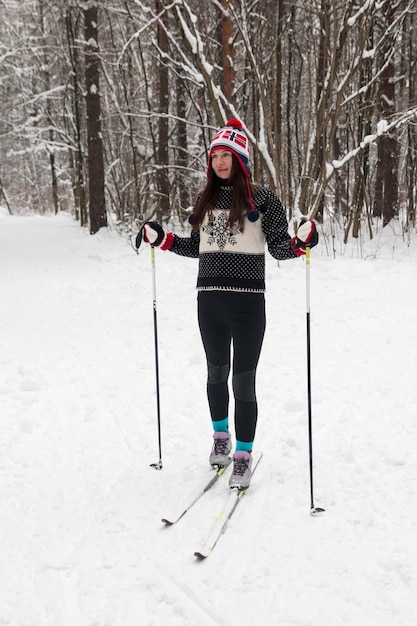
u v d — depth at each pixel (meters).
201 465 2.98
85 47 13.32
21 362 4.81
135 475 2.88
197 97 14.27
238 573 2.07
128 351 5.14
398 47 10.53
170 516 2.43
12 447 3.23
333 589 1.96
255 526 2.38
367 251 9.31
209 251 2.68
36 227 17.14
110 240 13.05
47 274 9.59
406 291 6.38
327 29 8.20
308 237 2.44
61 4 16.22
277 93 10.04
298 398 3.79
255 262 2.64
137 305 7.06
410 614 1.82
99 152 13.77
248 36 9.16
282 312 6.05
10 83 23.02
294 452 3.06
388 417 3.39
